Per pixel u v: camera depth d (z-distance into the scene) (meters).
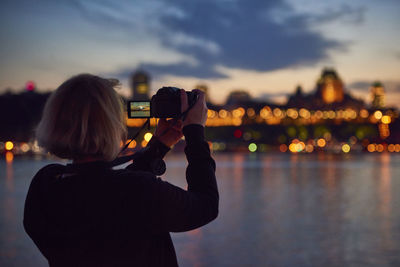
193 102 1.37
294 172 28.83
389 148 199.38
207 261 6.17
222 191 16.34
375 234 8.09
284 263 6.06
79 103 1.19
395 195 14.83
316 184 19.44
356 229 8.60
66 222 1.18
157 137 1.43
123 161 1.28
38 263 6.09
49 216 1.20
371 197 14.27
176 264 1.26
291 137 192.88
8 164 42.97
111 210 1.17
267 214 10.52
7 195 14.88
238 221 9.49
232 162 47.47
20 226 8.86
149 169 1.42
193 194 1.27
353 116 121.38
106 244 1.17
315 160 54.31
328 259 6.27
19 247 7.04
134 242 1.18
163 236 1.26
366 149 156.25
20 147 99.94
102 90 1.23
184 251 6.77
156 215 1.18
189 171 1.33
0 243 7.32
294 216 10.22
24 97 98.44
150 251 1.22
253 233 8.16
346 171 30.06
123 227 1.17
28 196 1.26
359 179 22.58
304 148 150.12
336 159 58.38
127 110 1.33
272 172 28.89
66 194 1.18
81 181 1.19
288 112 117.19
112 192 1.18
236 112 112.00
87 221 1.17
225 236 7.91
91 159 1.22
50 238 1.19
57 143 1.19
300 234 8.08
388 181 21.22
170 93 1.33
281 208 11.59
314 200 13.38
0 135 102.38
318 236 7.89
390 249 6.88
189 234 8.10
